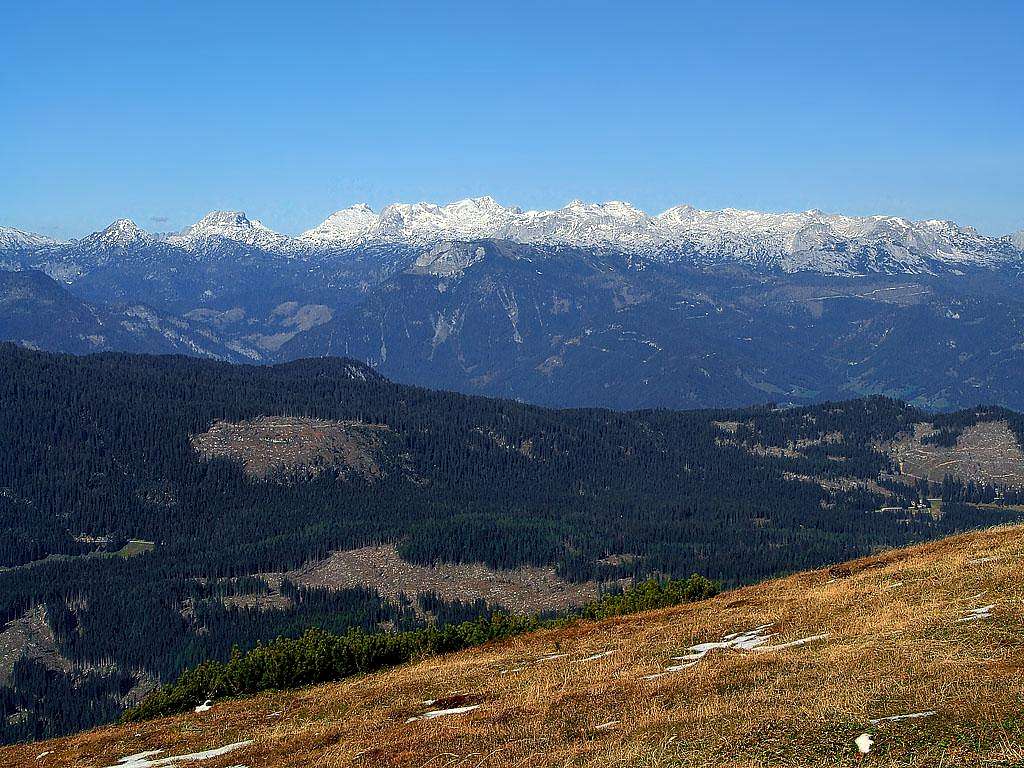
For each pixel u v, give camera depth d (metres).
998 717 33.84
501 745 43.16
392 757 44.38
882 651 46.12
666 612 79.31
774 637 57.53
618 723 42.81
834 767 32.81
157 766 52.75
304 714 60.66
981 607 51.62
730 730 38.03
